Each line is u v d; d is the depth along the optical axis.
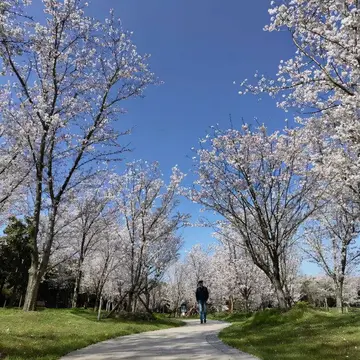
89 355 6.37
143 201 19.11
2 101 13.62
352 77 9.11
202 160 14.56
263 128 14.09
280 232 14.11
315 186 13.70
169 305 53.38
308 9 8.04
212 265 37.50
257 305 34.00
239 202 14.24
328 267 21.56
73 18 14.35
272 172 13.57
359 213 15.66
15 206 18.42
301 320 10.88
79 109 14.89
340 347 6.43
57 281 36.19
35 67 14.35
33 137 13.88
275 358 5.63
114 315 17.34
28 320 11.62
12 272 34.59
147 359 5.77
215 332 11.20
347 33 7.93
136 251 19.23
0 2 7.28
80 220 24.66
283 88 9.21
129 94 16.08
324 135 12.88
